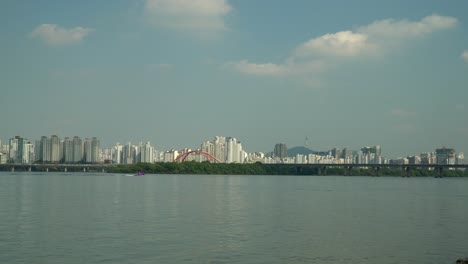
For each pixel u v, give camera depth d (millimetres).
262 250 49781
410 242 55562
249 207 96250
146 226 66062
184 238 56188
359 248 51594
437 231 64625
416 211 92125
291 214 83562
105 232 60219
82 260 44594
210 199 117250
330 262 44969
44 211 84188
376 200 122000
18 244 51812
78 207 92125
